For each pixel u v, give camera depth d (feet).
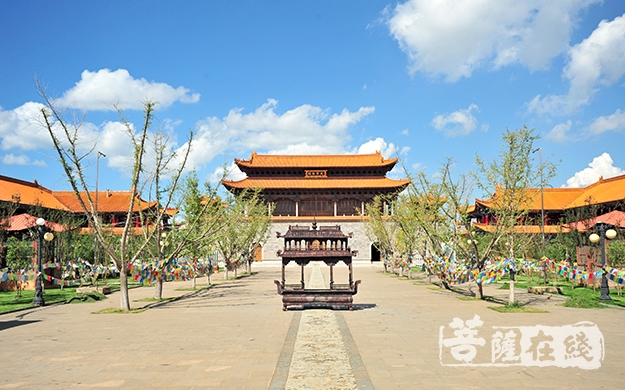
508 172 82.89
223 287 133.80
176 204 117.19
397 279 165.07
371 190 320.29
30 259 133.90
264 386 34.19
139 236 147.95
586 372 37.60
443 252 111.34
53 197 244.01
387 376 36.42
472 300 91.97
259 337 53.31
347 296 77.15
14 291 128.36
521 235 138.72
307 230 82.64
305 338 52.19
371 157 342.23
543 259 82.02
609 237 84.94
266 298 100.22
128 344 50.01
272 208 308.60
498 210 86.07
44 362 42.11
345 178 328.70
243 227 174.29
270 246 300.40
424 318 67.10
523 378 35.91
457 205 91.04
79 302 94.73
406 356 43.14
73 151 78.79
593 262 118.42
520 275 172.65
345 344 48.47
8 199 193.67
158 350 46.78
